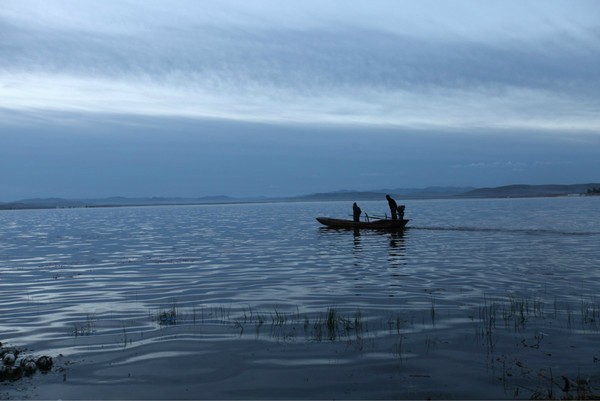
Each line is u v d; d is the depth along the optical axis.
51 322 12.07
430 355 9.20
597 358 8.93
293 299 14.17
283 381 8.16
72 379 8.31
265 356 9.28
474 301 13.41
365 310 12.61
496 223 49.22
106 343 10.22
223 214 102.25
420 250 25.91
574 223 47.78
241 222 62.72
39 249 30.78
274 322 11.59
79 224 65.94
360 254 24.70
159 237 39.31
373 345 9.79
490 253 24.06
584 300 13.24
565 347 9.52
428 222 52.19
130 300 14.52
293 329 10.97
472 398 7.46
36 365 8.84
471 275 17.70
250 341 10.16
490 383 7.96
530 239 30.95
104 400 7.50
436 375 8.30
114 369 8.75
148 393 7.75
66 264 23.03
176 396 7.64
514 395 7.52
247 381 8.17
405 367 8.66
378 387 7.88
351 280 17.17
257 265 21.55
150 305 13.77
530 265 19.83
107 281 18.00
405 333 10.52
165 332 10.91
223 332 10.84
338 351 9.48
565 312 11.98
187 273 19.58
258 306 13.34
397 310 12.54
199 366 8.85
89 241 36.38
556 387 7.77
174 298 14.67
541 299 13.46
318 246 29.23
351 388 7.86
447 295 14.27
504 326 10.91
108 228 54.22
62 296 15.32
